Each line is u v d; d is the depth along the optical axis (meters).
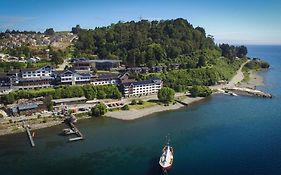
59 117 191.88
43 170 128.12
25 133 169.12
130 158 139.75
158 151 147.75
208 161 137.38
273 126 185.75
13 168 129.38
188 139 163.75
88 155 142.62
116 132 173.25
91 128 179.25
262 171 128.00
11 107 196.50
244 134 171.50
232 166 132.62
